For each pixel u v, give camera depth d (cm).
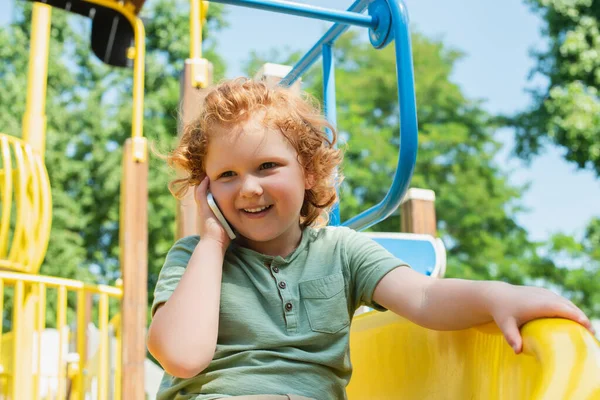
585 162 1086
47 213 352
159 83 1247
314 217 111
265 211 97
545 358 66
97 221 1148
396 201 126
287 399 90
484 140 1215
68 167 1134
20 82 1160
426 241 206
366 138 1124
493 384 80
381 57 1235
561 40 1156
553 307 73
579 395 59
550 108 1091
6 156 343
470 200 1162
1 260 332
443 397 92
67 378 392
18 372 307
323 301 98
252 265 100
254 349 94
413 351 100
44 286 316
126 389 299
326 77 161
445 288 90
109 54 354
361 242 104
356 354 116
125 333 305
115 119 1189
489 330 83
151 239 1089
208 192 102
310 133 103
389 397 105
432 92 1216
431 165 1175
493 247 1166
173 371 90
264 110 99
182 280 95
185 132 107
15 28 1216
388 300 98
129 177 317
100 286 323
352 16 128
